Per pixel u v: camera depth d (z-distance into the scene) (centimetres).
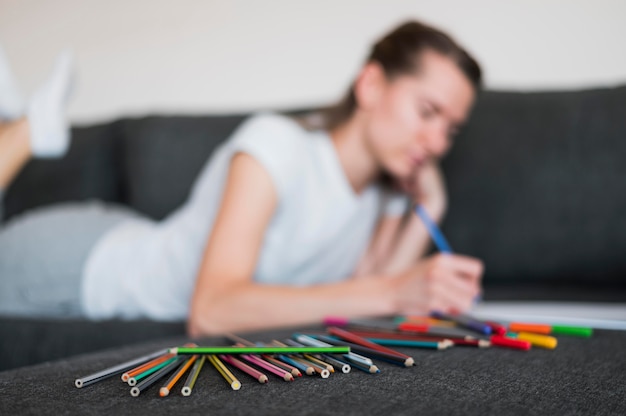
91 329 78
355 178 105
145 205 135
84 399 30
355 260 111
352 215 106
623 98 107
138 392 30
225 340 49
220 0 166
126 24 177
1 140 129
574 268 105
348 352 39
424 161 105
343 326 57
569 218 105
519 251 108
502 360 41
